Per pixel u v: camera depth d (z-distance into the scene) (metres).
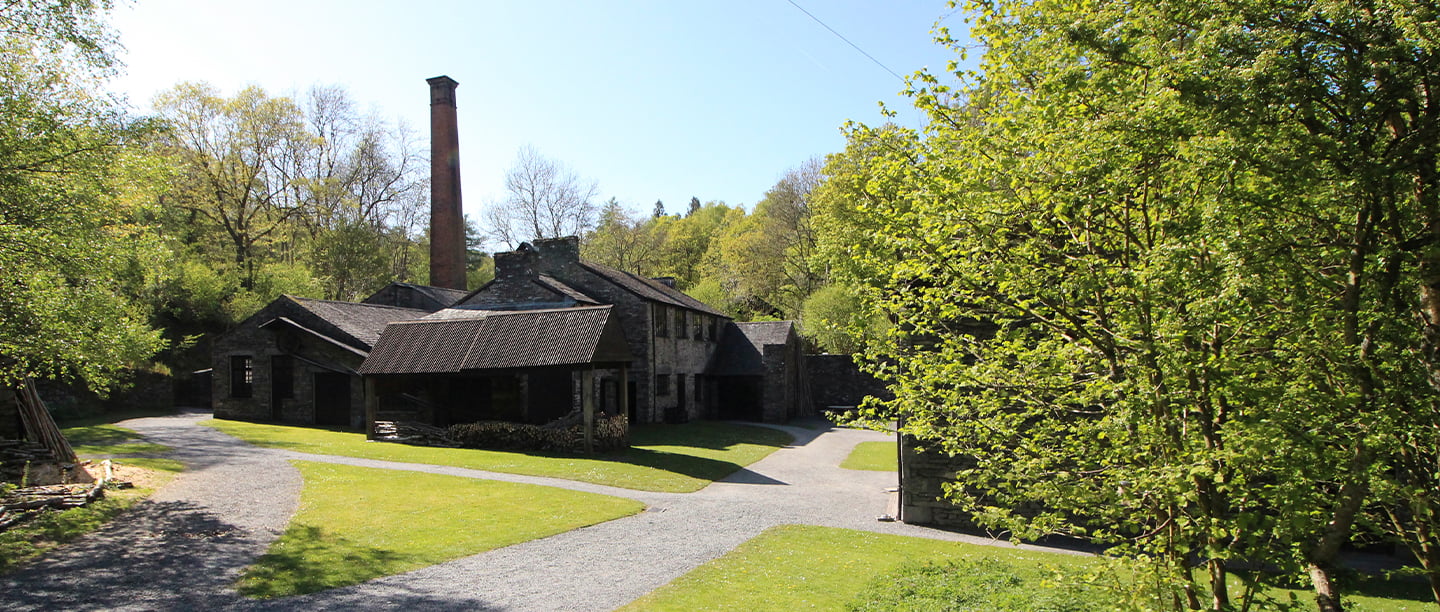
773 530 14.40
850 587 10.37
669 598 9.75
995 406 7.59
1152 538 7.14
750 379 41.03
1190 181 6.25
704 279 59.44
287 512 14.30
